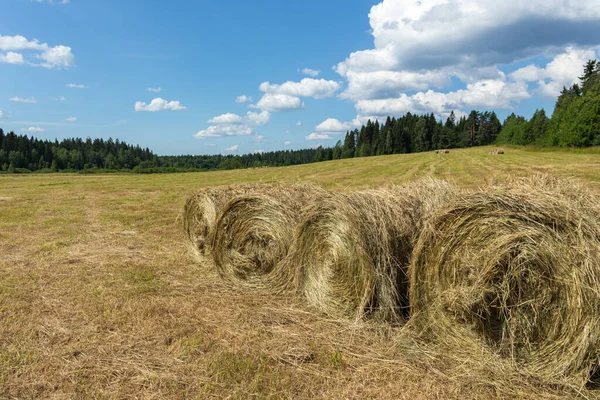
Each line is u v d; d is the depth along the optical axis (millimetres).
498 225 3684
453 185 5742
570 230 3338
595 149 43438
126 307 5176
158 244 8891
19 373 3664
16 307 5152
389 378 3654
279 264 5824
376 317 4664
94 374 3654
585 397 3303
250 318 4895
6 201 17172
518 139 86625
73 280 6258
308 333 4520
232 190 7645
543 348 3512
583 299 3254
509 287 3619
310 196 6254
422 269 4160
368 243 4566
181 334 4438
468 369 3717
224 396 3363
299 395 3404
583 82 86062
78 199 17891
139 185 26188
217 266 6508
